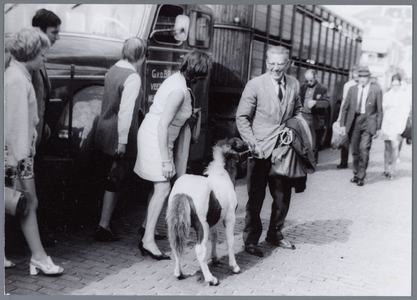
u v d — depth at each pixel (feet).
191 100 14.57
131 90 14.90
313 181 28.63
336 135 41.24
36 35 11.72
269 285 13.51
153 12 18.30
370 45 40.34
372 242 18.06
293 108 15.48
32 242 12.62
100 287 12.60
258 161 15.30
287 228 19.06
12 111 11.43
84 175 16.49
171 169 13.83
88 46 16.37
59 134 15.81
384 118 30.76
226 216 13.52
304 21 32.86
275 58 14.49
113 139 15.58
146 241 14.53
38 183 15.01
